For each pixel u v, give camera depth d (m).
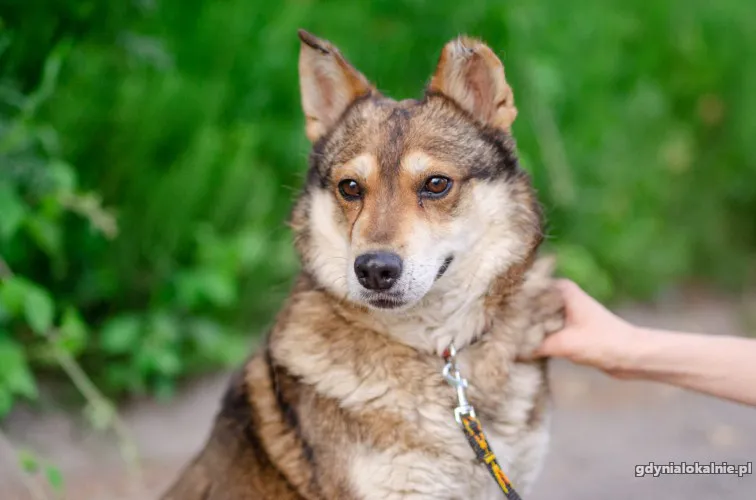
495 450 3.26
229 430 3.41
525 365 3.42
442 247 3.26
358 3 6.82
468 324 3.35
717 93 9.69
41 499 3.97
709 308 8.64
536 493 4.87
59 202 4.79
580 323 3.53
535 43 6.98
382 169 3.28
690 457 5.33
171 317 5.87
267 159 6.72
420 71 6.61
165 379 5.68
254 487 3.29
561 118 7.75
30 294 4.39
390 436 3.14
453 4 6.47
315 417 3.20
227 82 6.43
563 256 7.23
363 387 3.19
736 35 9.59
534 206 3.49
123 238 5.84
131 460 4.71
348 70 3.59
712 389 3.39
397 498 3.13
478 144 3.38
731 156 9.73
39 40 4.75
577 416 6.09
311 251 3.47
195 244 6.09
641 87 8.96
